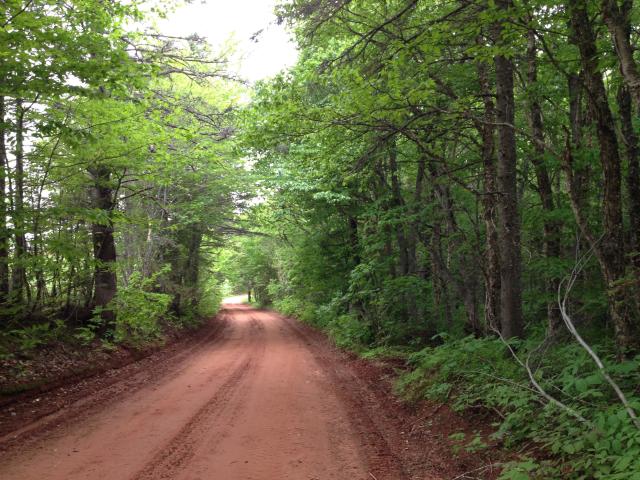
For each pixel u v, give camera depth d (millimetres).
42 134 7898
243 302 68125
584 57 5152
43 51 7031
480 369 6949
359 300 17594
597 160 7133
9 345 9008
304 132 8773
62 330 11164
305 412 7289
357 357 13391
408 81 7352
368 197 17047
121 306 13180
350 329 15984
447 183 11008
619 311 4910
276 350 16062
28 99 7781
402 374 9578
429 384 7656
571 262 8031
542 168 9219
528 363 5594
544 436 4445
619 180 5035
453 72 9445
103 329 12727
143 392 8852
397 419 6914
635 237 5277
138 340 14305
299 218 21578
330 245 21109
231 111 15102
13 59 6777
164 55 11719
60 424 6520
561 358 5836
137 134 9453
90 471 4762
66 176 9742
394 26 7945
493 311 8523
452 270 13742
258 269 45656
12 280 9922
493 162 8711
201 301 29219
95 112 8891
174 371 11445
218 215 21891
